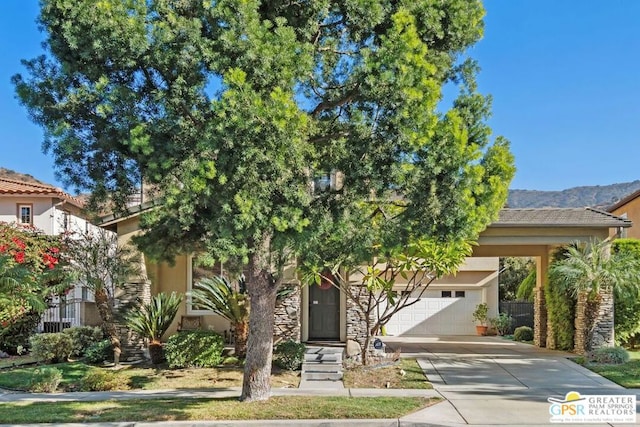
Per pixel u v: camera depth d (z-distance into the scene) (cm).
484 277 2395
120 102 787
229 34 748
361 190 841
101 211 942
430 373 1302
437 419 883
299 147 770
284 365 1324
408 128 782
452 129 799
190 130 791
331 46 901
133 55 766
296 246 810
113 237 1456
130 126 785
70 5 757
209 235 830
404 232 873
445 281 2402
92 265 1420
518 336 2130
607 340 1538
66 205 2591
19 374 1311
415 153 800
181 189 771
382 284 1353
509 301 2541
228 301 1381
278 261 891
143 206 1126
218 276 1517
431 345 1925
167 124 784
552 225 1545
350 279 1500
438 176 820
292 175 784
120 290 1467
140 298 1463
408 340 2141
